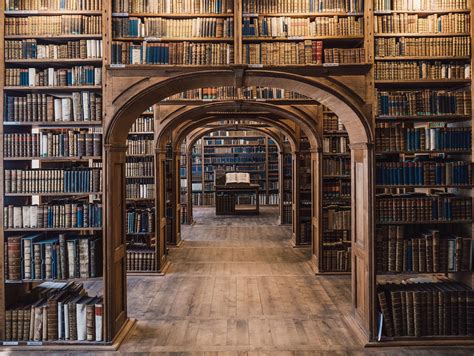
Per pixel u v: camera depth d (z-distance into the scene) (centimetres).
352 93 438
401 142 445
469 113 442
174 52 434
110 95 436
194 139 1293
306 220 975
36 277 438
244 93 744
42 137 442
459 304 436
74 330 437
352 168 499
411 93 442
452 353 420
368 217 440
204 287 654
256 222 1333
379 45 440
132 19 437
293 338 462
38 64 452
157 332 480
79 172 445
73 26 438
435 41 441
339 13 440
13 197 459
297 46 436
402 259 448
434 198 448
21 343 435
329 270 720
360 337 454
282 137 1277
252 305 570
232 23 439
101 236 464
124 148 484
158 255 726
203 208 1673
